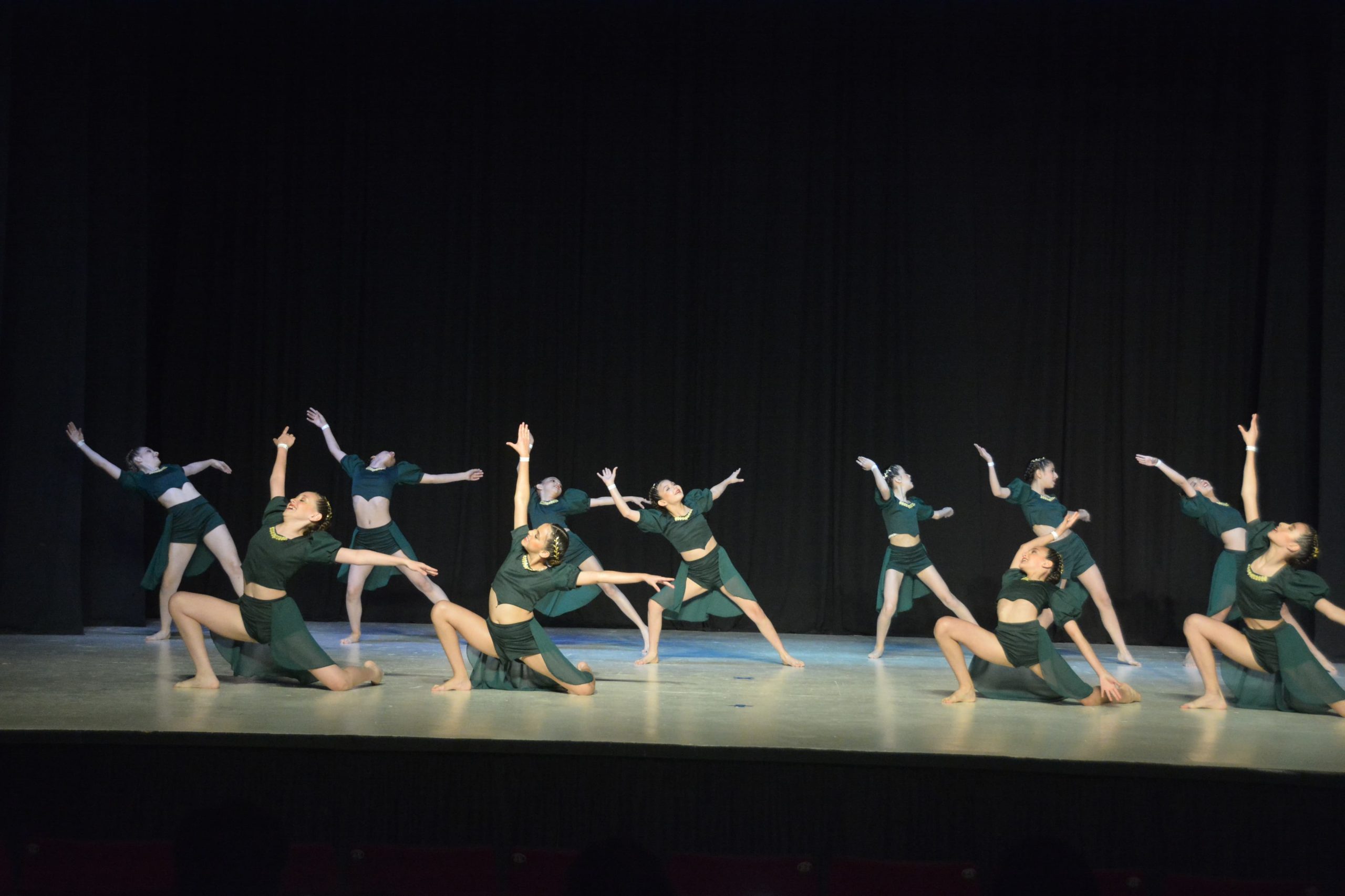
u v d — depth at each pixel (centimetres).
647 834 388
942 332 737
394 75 774
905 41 742
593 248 761
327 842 388
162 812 387
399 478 655
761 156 752
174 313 775
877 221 744
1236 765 362
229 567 641
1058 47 734
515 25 766
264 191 774
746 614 578
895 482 625
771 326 750
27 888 340
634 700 460
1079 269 732
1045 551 468
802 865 343
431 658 584
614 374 760
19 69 701
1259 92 716
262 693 461
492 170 766
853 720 425
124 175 733
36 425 691
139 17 734
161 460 773
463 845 388
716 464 753
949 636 467
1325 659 644
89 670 521
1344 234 662
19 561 685
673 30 758
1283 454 693
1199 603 718
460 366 768
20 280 695
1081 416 732
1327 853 361
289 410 771
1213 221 722
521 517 475
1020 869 297
